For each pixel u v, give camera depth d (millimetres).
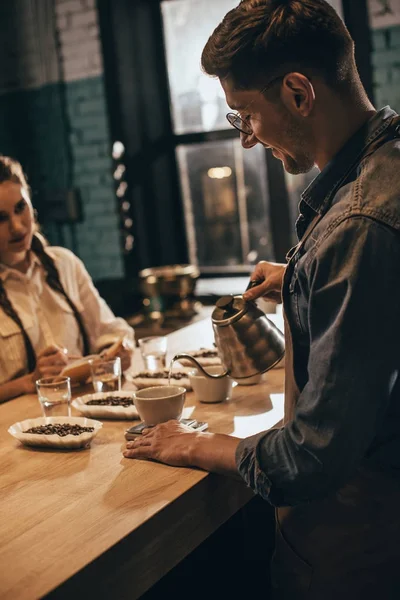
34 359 2379
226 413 1739
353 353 1071
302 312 1237
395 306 1071
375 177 1123
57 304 2492
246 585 1945
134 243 4375
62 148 4434
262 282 1726
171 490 1285
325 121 1190
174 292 3947
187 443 1396
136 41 4305
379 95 3535
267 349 1660
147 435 1491
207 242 4480
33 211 2469
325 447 1095
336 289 1089
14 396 2094
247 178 4281
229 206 4371
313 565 1332
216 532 1904
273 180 4102
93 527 1158
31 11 4332
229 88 1220
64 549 1090
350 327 1070
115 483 1339
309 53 1142
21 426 1649
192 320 4004
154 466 1413
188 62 4289
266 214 4273
